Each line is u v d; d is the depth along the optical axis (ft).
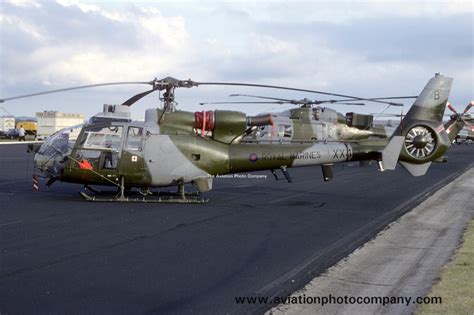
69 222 47.26
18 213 51.67
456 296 27.02
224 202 63.62
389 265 34.42
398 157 64.28
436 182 92.99
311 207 60.90
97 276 30.37
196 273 31.53
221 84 58.18
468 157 182.19
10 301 25.71
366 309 25.76
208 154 61.77
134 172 60.29
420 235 45.14
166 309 25.20
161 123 61.31
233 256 36.04
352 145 65.82
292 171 113.39
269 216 53.78
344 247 39.78
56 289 27.76
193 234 43.39
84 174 59.88
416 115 65.51
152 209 56.08
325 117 110.52
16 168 110.11
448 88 65.77
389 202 66.49
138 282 29.37
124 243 39.24
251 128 64.95
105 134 60.29
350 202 65.98
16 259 33.78
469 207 62.85
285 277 31.14
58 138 61.72
